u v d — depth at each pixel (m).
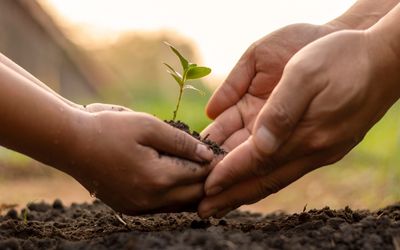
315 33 0.74
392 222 0.60
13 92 0.54
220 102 0.74
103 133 0.56
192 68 0.67
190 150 0.58
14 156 2.21
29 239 0.60
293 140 0.58
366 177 1.63
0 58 0.63
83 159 0.56
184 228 0.63
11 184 1.88
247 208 1.41
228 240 0.53
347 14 0.75
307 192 1.62
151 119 0.57
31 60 4.33
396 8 0.58
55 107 0.55
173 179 0.58
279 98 0.55
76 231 0.65
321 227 0.58
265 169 0.59
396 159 1.31
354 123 0.59
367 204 1.21
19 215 0.79
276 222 0.65
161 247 0.52
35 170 2.12
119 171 0.57
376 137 2.33
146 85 9.25
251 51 0.73
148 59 9.51
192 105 3.50
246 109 0.73
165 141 0.57
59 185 1.91
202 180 0.60
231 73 0.74
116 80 6.51
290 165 0.60
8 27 3.97
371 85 0.57
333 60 0.56
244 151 0.58
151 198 0.59
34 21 4.14
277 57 0.73
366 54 0.57
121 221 0.67
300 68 0.55
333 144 0.59
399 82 0.58
